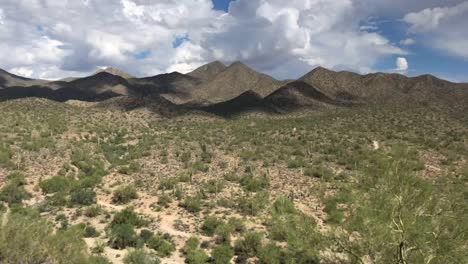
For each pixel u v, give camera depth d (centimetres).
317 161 6562
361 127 10662
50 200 4750
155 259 2780
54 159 6869
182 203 4822
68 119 11550
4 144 6875
